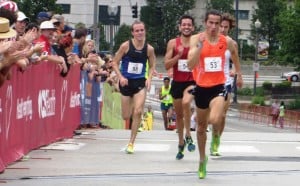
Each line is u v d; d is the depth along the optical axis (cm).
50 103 2006
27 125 1744
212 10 1438
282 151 2020
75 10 14250
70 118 2338
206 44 1420
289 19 9575
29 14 6419
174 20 15288
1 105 1473
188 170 1552
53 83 2031
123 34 11581
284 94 10981
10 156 1579
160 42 15425
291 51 9694
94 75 2808
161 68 14125
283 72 14675
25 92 1697
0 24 1316
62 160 1694
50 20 2131
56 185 1309
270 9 15588
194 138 2322
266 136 2550
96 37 5212
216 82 1420
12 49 1288
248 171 1549
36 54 1723
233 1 16462
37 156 1756
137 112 1892
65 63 2119
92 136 2380
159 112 8150
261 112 7750
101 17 13750
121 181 1373
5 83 1488
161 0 15275
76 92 2444
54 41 2119
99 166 1596
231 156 1858
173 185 1335
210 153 1900
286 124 7462
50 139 2028
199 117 1423
